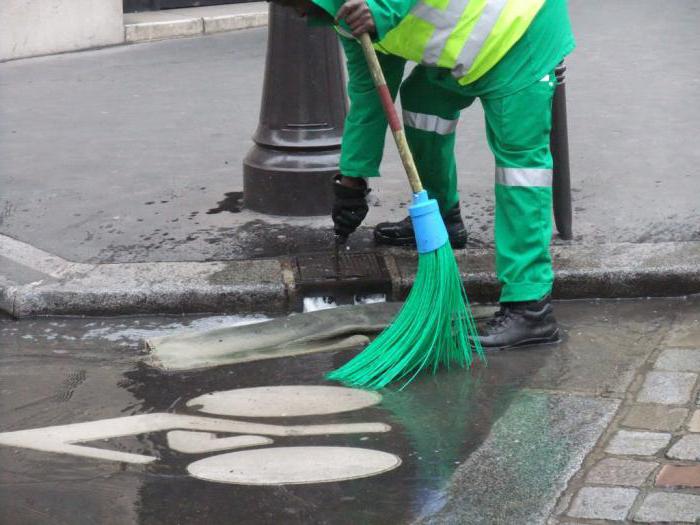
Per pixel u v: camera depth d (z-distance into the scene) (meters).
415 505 4.68
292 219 8.47
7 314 7.10
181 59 15.35
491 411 5.62
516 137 6.21
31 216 8.64
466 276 7.15
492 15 6.01
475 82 6.23
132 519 4.63
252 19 17.91
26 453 5.23
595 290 7.18
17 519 4.65
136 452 5.23
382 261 7.49
